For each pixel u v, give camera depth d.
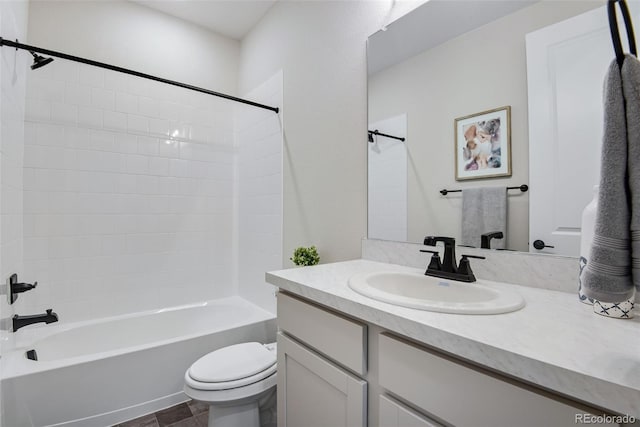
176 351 1.76
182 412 1.70
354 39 1.60
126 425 1.58
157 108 2.46
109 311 2.24
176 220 2.53
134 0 2.34
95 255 2.19
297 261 1.67
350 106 1.62
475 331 0.61
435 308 0.73
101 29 2.24
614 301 0.45
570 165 0.89
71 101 2.12
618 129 0.46
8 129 1.48
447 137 1.20
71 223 2.11
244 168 2.69
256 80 2.54
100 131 2.22
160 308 2.44
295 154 2.04
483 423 0.57
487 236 1.08
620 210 0.45
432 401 0.65
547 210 0.94
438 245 1.22
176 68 2.55
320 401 0.95
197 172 2.63
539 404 0.51
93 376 1.53
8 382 1.31
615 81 0.47
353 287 0.93
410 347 0.69
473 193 1.12
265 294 2.38
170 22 2.53
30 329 1.93
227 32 2.75
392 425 0.73
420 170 1.29
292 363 1.08
